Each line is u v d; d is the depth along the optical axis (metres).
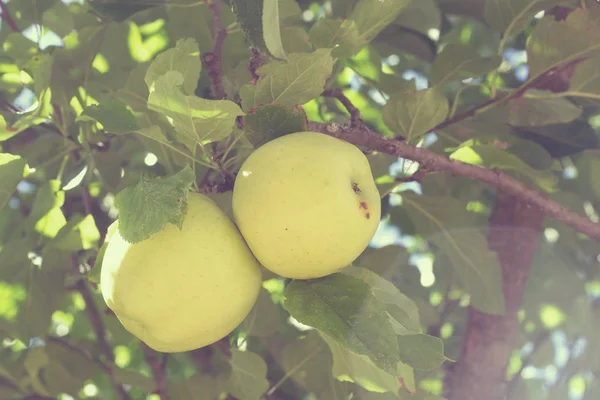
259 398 0.72
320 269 0.54
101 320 0.87
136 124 0.56
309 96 0.58
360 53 0.76
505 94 0.74
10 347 0.87
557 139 0.78
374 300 0.53
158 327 0.54
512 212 0.80
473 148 0.71
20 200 0.88
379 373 0.60
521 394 0.80
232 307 0.54
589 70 0.69
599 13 0.67
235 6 0.61
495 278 0.73
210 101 0.53
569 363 0.82
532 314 0.83
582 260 0.87
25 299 0.74
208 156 0.57
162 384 0.81
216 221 0.54
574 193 0.86
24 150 0.79
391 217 0.82
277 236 0.53
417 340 0.55
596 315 0.83
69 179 0.74
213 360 0.86
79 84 0.76
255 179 0.53
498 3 0.71
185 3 0.74
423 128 0.68
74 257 0.79
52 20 0.78
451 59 0.72
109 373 0.84
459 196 0.86
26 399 0.83
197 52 0.57
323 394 0.76
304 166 0.53
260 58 0.61
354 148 0.55
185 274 0.53
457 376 0.79
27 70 0.70
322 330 0.52
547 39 0.68
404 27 0.83
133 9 0.74
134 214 0.52
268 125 0.56
